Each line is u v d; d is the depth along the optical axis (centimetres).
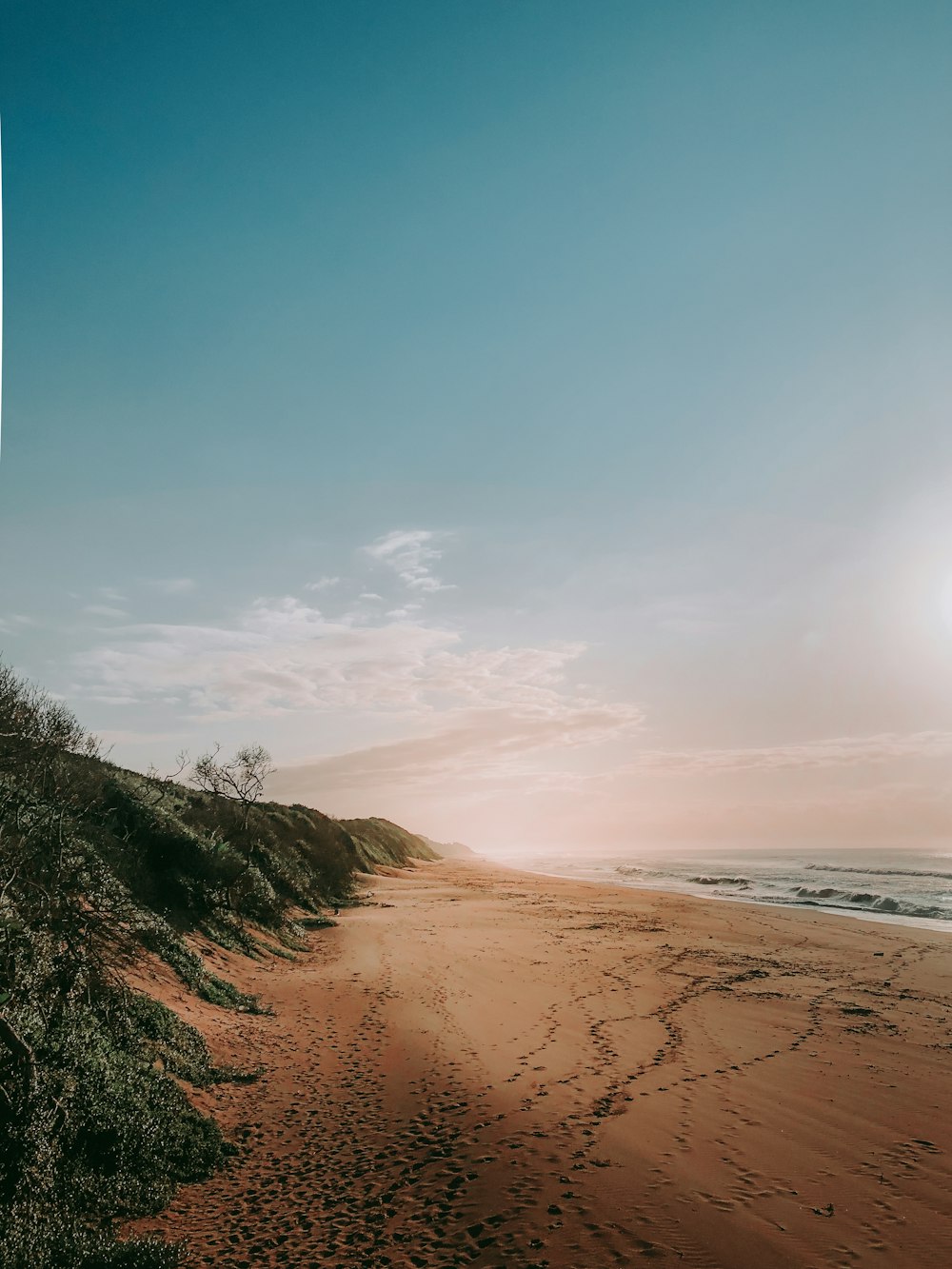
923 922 3444
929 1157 887
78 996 981
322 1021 1538
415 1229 755
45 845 1241
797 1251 693
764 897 5050
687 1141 934
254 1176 884
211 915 2058
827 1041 1377
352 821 8762
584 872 9100
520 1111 1043
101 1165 794
